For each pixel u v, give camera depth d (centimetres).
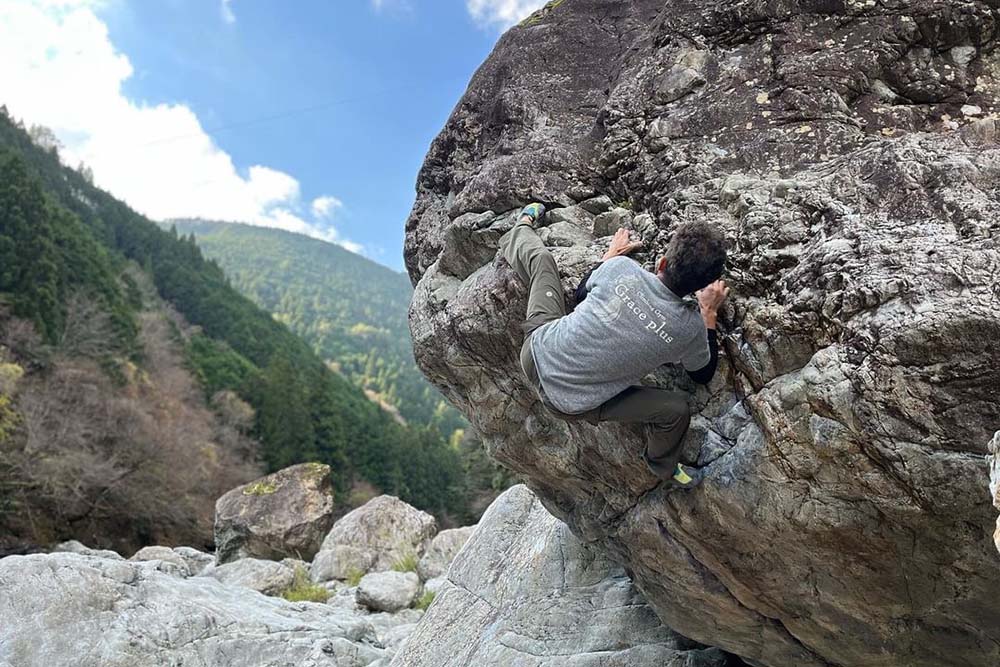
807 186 219
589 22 358
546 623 450
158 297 5031
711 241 208
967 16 235
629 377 225
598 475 308
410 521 1314
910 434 183
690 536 270
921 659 253
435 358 347
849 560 227
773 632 301
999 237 180
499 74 364
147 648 569
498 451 359
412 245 395
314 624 705
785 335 207
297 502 1466
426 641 528
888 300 181
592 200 287
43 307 2761
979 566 202
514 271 275
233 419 3572
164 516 2477
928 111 236
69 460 2150
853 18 252
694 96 270
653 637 404
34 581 579
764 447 221
